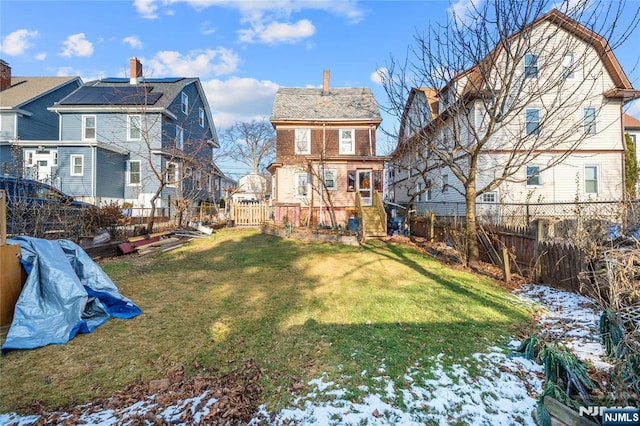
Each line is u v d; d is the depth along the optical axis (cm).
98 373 346
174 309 530
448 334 438
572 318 496
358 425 268
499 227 888
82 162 1808
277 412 284
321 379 333
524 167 1506
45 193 922
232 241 1171
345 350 392
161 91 2105
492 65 791
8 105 2005
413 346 402
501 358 372
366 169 1756
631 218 706
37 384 325
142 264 828
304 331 448
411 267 834
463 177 906
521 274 774
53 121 2288
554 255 677
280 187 1789
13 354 379
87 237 865
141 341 417
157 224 1364
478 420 274
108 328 454
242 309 533
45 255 466
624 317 281
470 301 577
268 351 393
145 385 326
